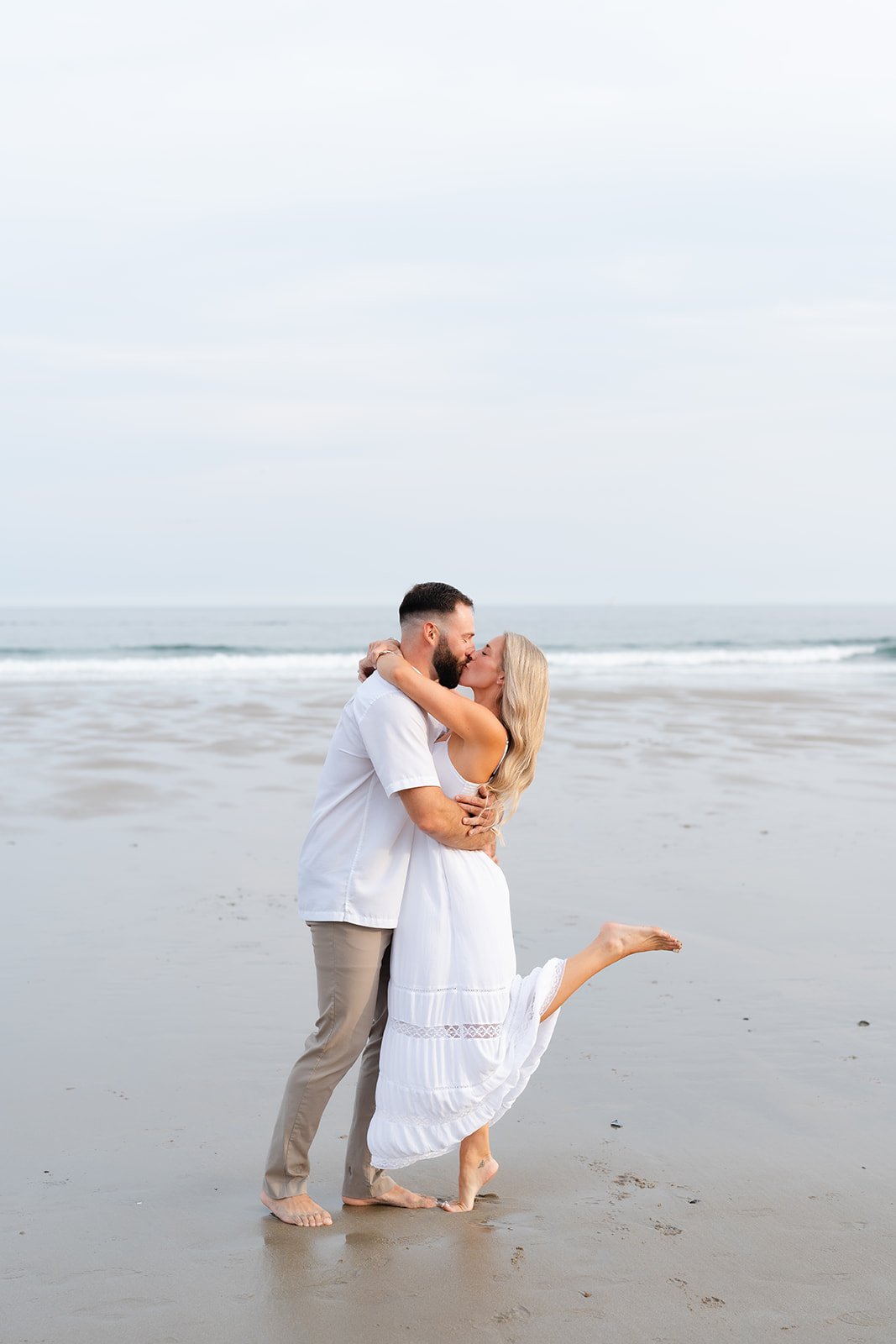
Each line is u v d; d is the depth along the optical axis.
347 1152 3.25
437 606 2.98
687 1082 3.82
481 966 2.91
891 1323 2.44
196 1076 3.82
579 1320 2.45
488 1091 2.90
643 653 31.84
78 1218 2.88
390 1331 2.39
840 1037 4.24
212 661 26.34
